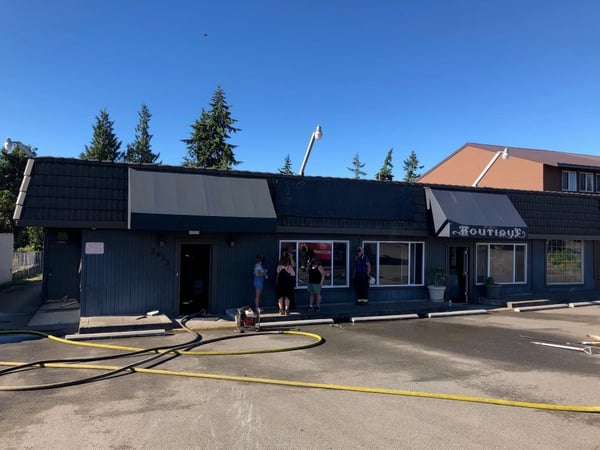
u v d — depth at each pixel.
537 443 5.20
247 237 14.45
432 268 17.30
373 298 16.34
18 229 35.16
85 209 12.05
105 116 63.06
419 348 10.24
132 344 10.33
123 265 12.88
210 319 13.23
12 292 20.81
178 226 12.30
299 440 5.24
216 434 5.39
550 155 35.31
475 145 36.72
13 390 6.96
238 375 7.91
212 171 13.55
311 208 14.73
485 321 14.25
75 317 13.75
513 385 7.46
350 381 7.61
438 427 5.64
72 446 5.05
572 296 19.16
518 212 18.30
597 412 6.22
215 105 50.28
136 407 6.28
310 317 13.64
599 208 20.88
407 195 16.41
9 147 12.71
